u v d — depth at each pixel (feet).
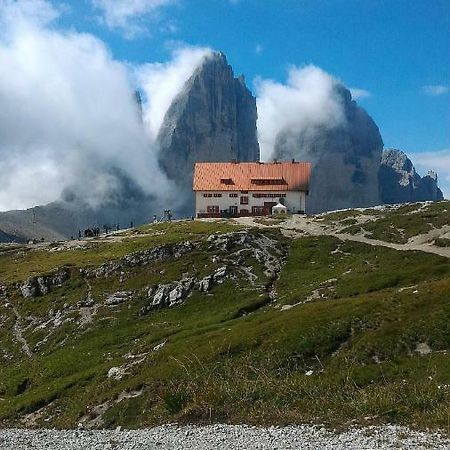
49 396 190.60
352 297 213.46
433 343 144.36
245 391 80.64
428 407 73.77
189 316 272.51
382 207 488.44
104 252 423.64
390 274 254.06
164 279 311.47
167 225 515.91
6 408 191.21
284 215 522.47
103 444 65.26
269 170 611.88
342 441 61.52
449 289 178.19
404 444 59.36
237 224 472.03
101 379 192.54
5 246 519.19
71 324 285.02
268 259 331.57
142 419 137.08
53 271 350.43
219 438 64.80
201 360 167.43
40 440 69.72
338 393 80.64
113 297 305.73
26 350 270.46
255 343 172.45
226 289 295.07
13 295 337.72
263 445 60.90
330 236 367.86
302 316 187.93
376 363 142.31
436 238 333.62
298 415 73.26
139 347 230.48
